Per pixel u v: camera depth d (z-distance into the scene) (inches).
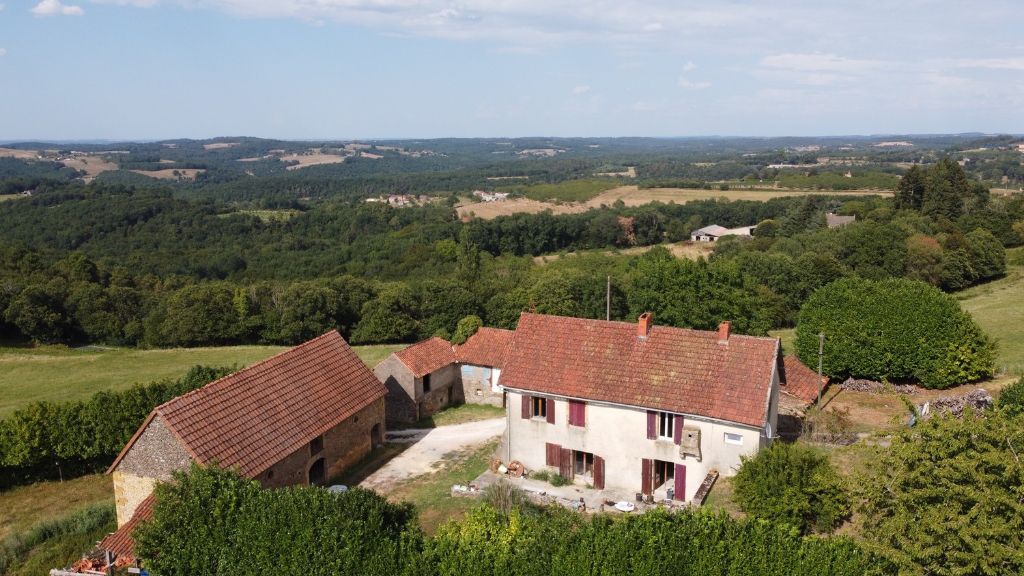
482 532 830.5
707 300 2277.3
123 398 1504.7
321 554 813.9
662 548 753.0
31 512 1338.6
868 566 711.7
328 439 1381.6
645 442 1248.8
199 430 1140.5
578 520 889.5
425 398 1766.7
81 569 1007.0
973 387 1690.5
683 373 1251.2
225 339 3272.6
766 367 1205.1
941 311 1699.1
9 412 2102.6
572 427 1311.5
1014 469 668.7
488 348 1860.2
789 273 3157.0
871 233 3427.7
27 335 3334.2
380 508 868.0
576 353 1352.1
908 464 745.6
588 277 3166.8
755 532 759.1
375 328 3137.3
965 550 672.4
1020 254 3850.9
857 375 1774.1
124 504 1172.5
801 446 1087.6
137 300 3531.0
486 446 1552.7
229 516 880.3
